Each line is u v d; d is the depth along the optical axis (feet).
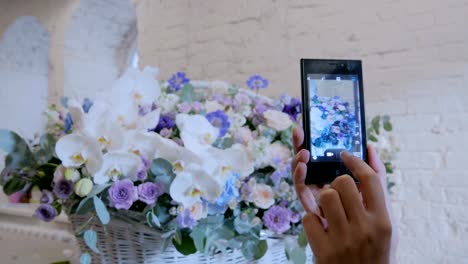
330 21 4.72
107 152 1.74
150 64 6.25
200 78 5.70
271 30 5.14
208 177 1.79
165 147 1.82
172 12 6.04
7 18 8.16
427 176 4.12
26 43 8.21
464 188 3.94
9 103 8.09
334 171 1.80
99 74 7.97
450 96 4.03
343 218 1.11
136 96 2.01
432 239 4.07
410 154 4.20
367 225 1.07
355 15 4.56
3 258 5.93
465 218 3.92
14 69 8.21
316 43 4.80
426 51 4.16
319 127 1.86
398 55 4.30
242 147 2.13
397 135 4.26
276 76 5.06
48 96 8.01
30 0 7.95
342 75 1.93
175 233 1.82
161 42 6.13
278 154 2.27
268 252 2.25
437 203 4.06
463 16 4.00
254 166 2.20
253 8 5.29
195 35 5.79
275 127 2.37
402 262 4.20
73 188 1.71
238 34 5.41
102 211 1.65
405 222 4.21
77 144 1.72
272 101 2.70
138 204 1.85
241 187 2.08
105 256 1.92
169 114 2.15
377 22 4.43
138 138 1.80
